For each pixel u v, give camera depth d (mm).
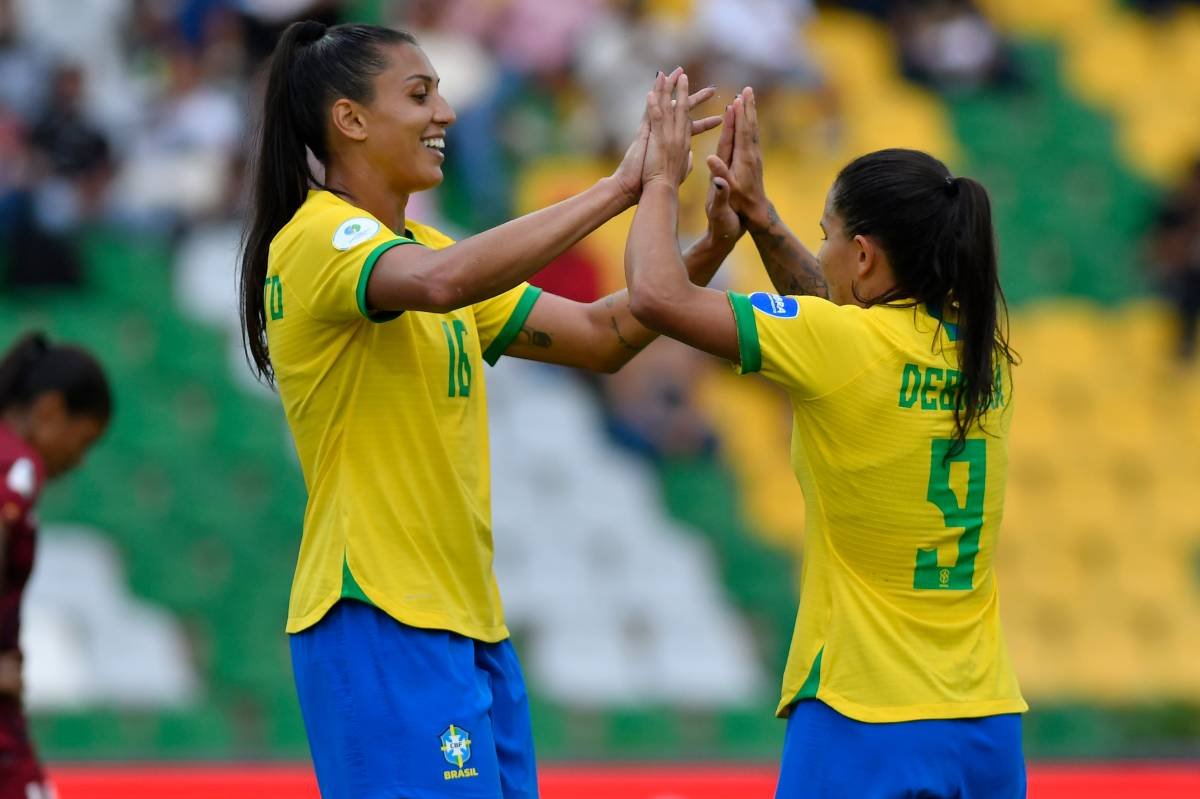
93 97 36938
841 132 41000
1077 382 39000
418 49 12477
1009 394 12141
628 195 11961
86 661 29953
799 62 39031
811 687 11633
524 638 31500
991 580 11945
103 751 28594
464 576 12234
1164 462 37781
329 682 11883
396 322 12000
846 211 11844
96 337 34562
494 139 36938
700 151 34375
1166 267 40562
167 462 33156
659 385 34250
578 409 34344
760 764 27328
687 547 33094
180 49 37562
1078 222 43000
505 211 36812
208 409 34250
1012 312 40344
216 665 30797
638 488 33531
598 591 32250
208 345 34875
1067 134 44812
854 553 11648
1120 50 47531
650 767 26719
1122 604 34875
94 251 35688
